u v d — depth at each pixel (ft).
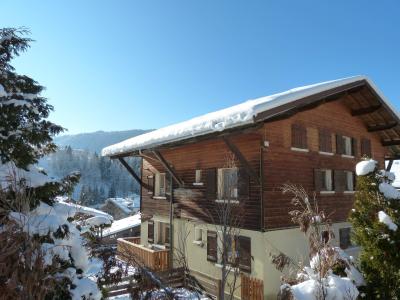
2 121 20.11
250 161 42.39
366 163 26.86
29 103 21.13
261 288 38.88
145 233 63.16
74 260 18.81
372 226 25.71
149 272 15.39
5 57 22.90
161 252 52.80
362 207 26.58
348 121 53.93
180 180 53.57
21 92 22.18
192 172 51.55
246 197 42.34
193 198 50.80
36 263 14.51
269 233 40.50
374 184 26.23
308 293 22.21
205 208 48.24
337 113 51.98
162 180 60.44
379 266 24.59
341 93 45.78
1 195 16.71
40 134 21.52
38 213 19.29
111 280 15.51
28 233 15.31
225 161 45.62
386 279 24.30
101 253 16.08
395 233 24.49
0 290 13.79
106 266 15.60
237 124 35.24
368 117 55.72
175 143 44.34
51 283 15.35
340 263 25.66
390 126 55.01
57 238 18.29
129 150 53.72
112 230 86.12
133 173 63.72
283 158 43.24
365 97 50.88
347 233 51.06
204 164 49.34
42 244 16.94
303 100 39.11
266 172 41.22
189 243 50.93
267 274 39.58
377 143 60.90
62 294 17.63
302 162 45.50
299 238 43.16
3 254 13.66
